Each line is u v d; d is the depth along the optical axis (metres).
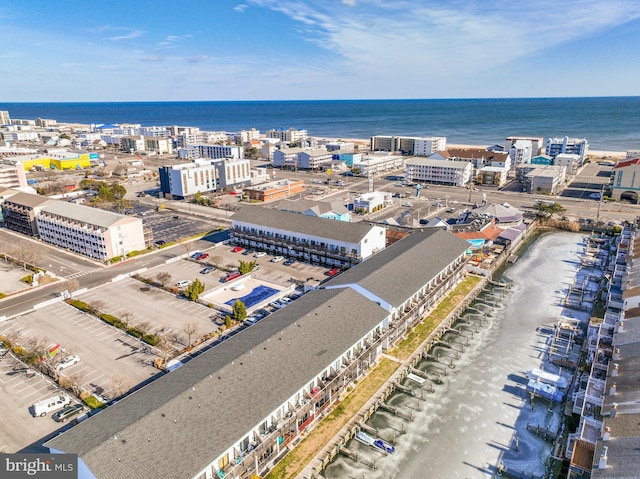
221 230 148.25
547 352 79.81
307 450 56.59
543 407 66.12
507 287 106.38
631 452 47.09
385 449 58.03
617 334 70.75
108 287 103.38
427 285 91.44
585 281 107.25
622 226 144.38
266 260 119.81
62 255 126.19
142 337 81.00
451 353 80.19
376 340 72.62
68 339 80.88
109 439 45.00
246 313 86.44
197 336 81.00
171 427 47.91
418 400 67.94
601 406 56.75
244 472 49.50
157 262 119.38
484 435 61.00
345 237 110.81
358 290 81.25
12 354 76.38
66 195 195.75
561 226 152.38
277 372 58.50
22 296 99.44
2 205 151.75
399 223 145.25
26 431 58.44
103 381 68.88
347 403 65.31
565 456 54.69
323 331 67.94
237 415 51.03
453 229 133.38
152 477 42.44
